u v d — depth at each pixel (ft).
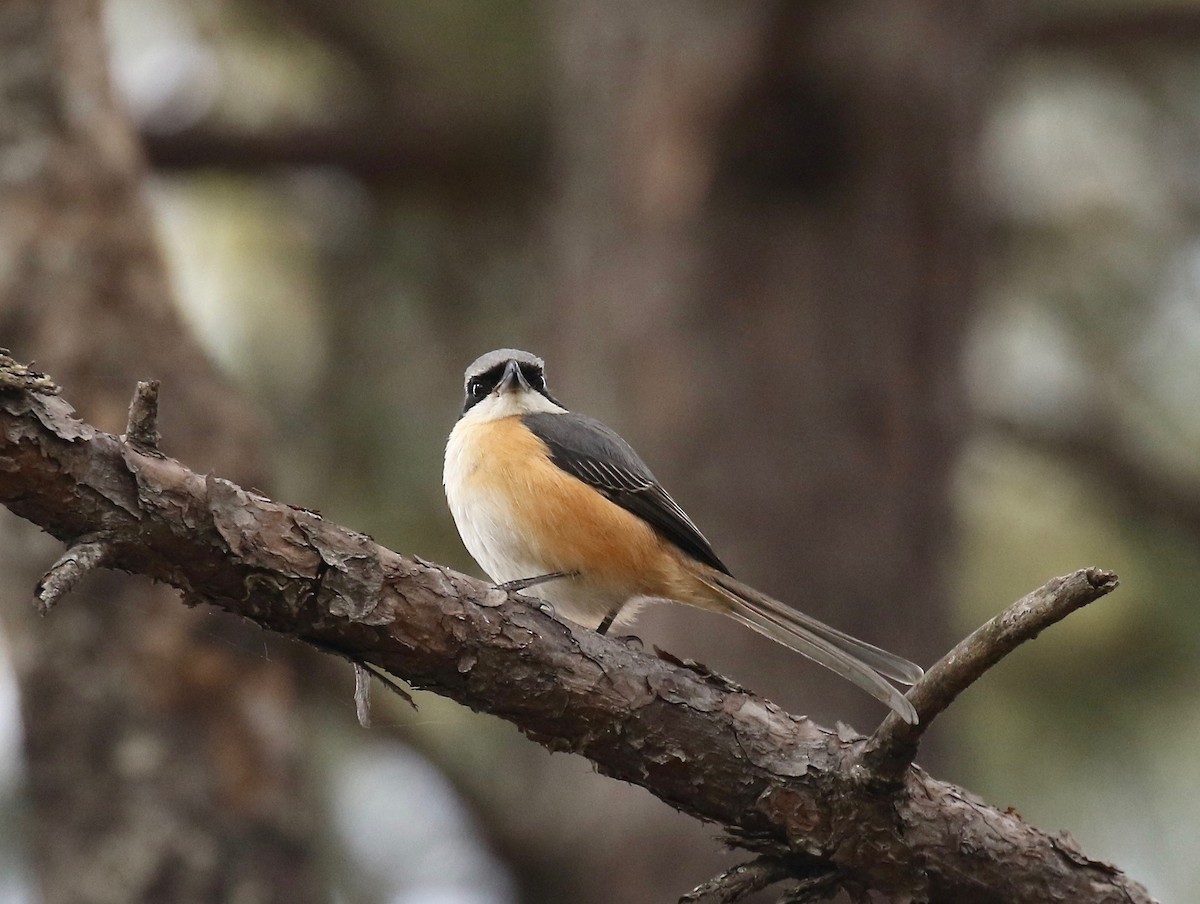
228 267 49.57
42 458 18.60
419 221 51.06
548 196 49.16
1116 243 52.06
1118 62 53.06
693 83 41.52
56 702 34.94
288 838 35.96
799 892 22.49
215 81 52.03
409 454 48.14
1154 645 46.91
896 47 41.06
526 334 50.21
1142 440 51.98
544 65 50.62
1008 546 48.93
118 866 34.50
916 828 22.17
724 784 22.06
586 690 21.67
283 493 46.73
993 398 51.06
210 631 35.88
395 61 51.98
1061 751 46.83
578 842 41.06
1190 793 46.19
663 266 42.09
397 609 20.62
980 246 44.42
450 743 45.52
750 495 40.93
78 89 37.19
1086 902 22.74
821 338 41.73
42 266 36.24
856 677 25.80
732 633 39.86
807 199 42.01
